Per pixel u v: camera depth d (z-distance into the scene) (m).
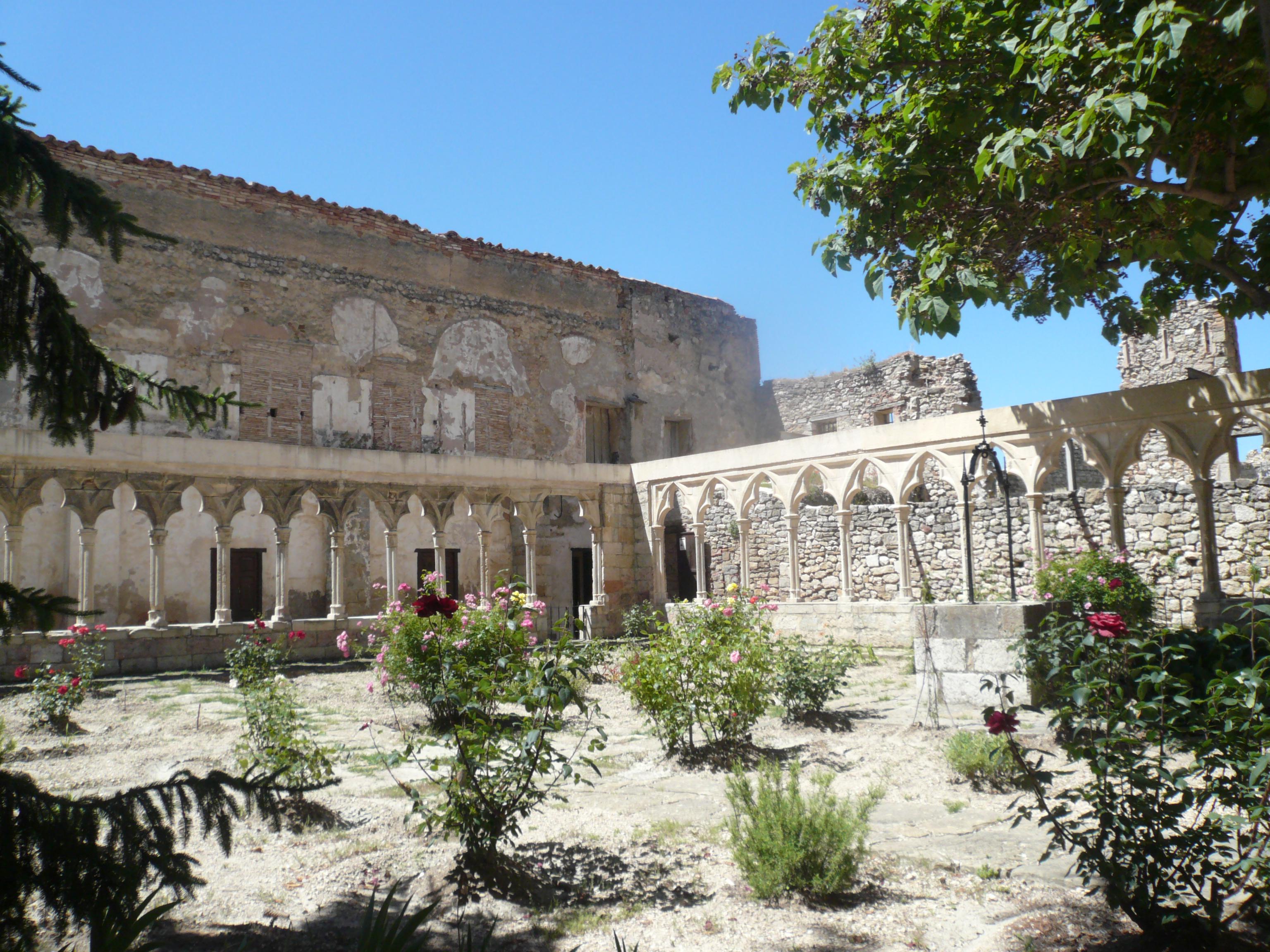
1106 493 11.34
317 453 13.91
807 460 14.77
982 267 8.57
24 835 2.40
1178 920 3.18
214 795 2.86
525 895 3.91
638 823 4.91
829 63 8.98
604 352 23.42
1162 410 10.59
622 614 17.50
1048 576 10.91
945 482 16.02
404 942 2.56
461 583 21.22
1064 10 7.19
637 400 23.86
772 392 26.53
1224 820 3.06
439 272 20.59
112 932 2.46
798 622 14.29
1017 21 7.97
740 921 3.56
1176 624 12.98
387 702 9.23
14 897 2.38
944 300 8.45
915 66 8.59
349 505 14.36
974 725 6.78
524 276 22.11
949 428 12.87
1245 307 9.53
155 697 9.77
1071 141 6.85
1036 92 7.91
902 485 13.41
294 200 18.47
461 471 15.62
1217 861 3.48
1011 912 3.54
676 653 6.64
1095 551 11.59
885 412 23.67
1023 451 12.09
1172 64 6.61
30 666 11.00
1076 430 11.48
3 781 2.47
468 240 21.14
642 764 6.35
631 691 6.80
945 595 15.70
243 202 17.83
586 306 23.22
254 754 5.93
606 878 4.09
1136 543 13.65
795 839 3.86
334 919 3.62
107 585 16.48
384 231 19.80
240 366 17.44
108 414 3.35
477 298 21.19
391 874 4.21
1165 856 3.17
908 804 5.09
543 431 21.97
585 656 4.91
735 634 6.83
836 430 24.81
